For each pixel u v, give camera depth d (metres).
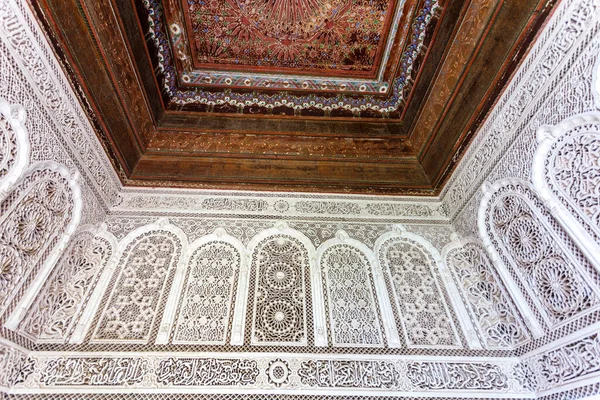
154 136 2.70
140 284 1.91
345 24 2.60
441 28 2.28
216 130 2.79
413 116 2.78
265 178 2.57
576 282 1.46
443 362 1.69
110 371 1.54
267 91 2.93
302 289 1.96
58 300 1.74
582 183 1.42
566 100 1.48
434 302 1.96
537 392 1.59
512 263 1.83
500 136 1.91
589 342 1.37
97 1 1.78
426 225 2.38
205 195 2.41
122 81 2.18
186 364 1.59
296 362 1.64
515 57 1.77
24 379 1.48
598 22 1.32
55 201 1.72
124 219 2.20
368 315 1.88
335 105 2.96
